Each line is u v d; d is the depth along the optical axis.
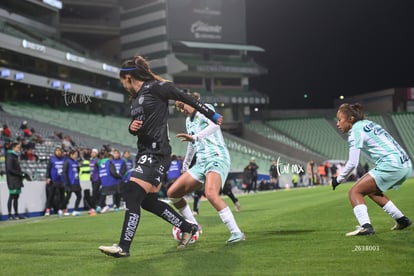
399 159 6.13
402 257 4.70
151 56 50.94
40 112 36.88
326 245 5.54
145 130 5.23
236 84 53.84
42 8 43.03
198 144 6.39
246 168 29.38
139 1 51.69
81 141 32.59
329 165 37.16
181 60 49.66
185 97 5.21
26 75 35.78
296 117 55.66
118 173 16.39
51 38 42.91
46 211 15.82
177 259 5.07
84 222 11.57
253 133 52.66
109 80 45.97
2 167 20.47
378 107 58.53
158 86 5.20
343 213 9.74
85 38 52.91
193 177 6.45
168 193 6.54
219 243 6.17
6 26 36.69
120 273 4.51
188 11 50.91
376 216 8.52
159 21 50.38
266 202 16.41
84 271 4.71
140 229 8.65
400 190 16.98
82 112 42.62
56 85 38.44
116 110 48.94
